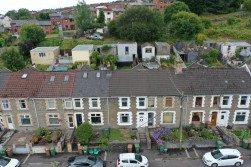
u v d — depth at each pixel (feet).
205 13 349.20
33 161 91.35
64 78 110.11
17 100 103.19
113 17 350.23
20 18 425.28
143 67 179.73
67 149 96.99
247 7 340.59
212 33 279.69
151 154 94.22
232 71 112.37
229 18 320.50
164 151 95.04
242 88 105.19
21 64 193.26
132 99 103.81
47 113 106.01
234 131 106.93
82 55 203.62
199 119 110.52
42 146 96.02
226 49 223.30
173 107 105.91
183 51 224.74
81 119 108.47
